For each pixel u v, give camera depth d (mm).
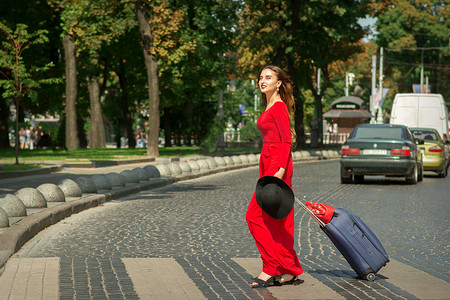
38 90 41531
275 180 5852
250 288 6191
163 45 31672
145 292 6039
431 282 6461
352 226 6469
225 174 24219
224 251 8398
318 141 48969
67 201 12734
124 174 17438
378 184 19531
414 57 85375
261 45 39625
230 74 42438
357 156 19188
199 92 41000
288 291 6062
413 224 11047
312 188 17844
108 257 7914
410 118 28109
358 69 90875
